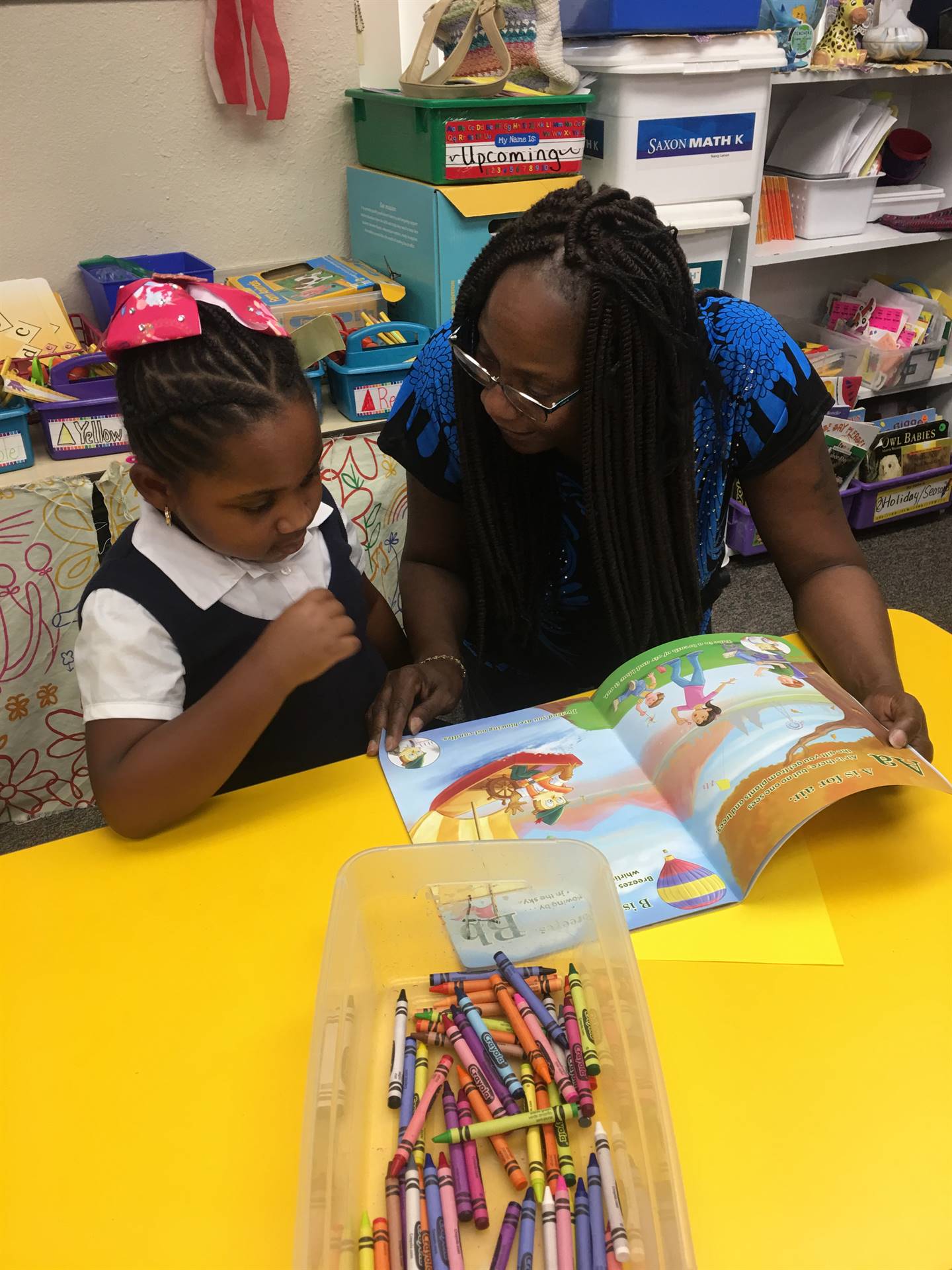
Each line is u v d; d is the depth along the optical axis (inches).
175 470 30.1
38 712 59.0
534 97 60.7
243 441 29.0
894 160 96.1
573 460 37.5
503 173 62.3
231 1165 20.2
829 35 80.7
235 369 29.4
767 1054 21.9
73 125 63.4
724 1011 22.8
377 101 65.5
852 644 34.3
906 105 100.2
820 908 25.5
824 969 23.9
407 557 45.4
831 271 104.5
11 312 58.9
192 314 29.3
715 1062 21.7
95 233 67.2
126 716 30.5
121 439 58.1
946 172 98.8
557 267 30.4
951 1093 21.0
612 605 38.4
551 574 42.1
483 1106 22.0
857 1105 20.8
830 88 92.6
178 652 32.7
